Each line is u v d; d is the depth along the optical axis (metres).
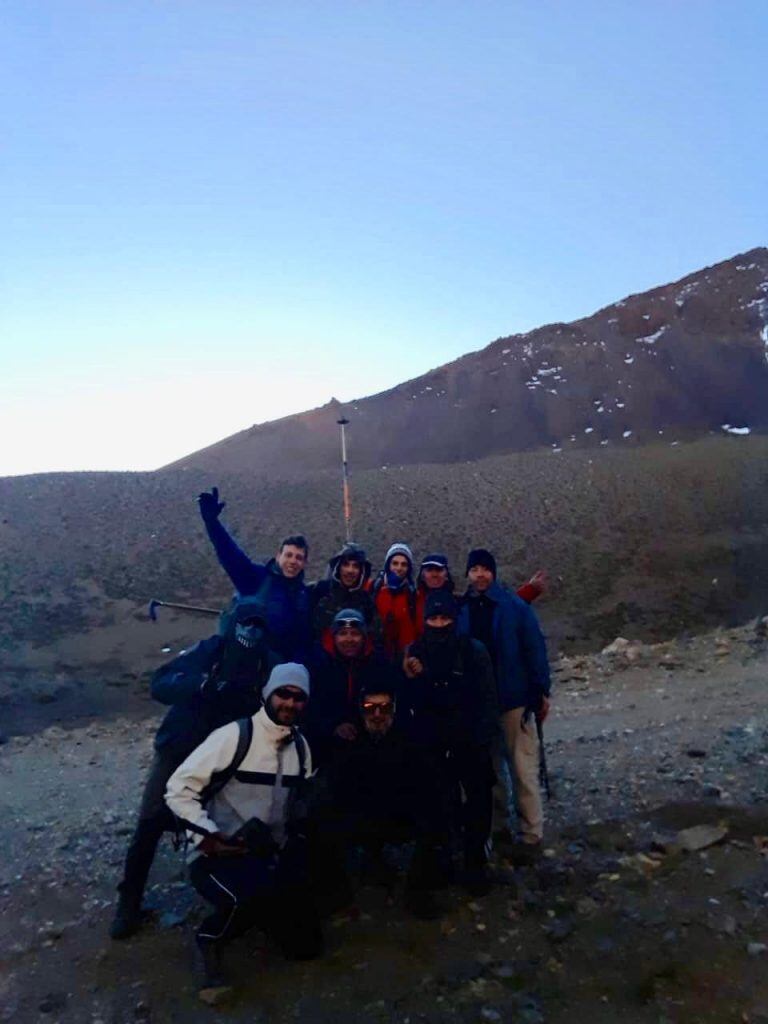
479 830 5.32
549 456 81.50
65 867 6.44
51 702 23.17
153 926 5.27
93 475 64.19
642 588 41.03
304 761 4.97
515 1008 4.28
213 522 6.43
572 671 14.90
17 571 42.47
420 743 5.27
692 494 61.84
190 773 4.73
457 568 45.81
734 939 4.67
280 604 5.94
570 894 5.27
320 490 62.06
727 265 185.88
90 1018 4.45
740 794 6.58
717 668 13.31
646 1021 4.12
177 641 31.89
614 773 7.48
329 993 4.49
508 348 167.00
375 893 5.42
